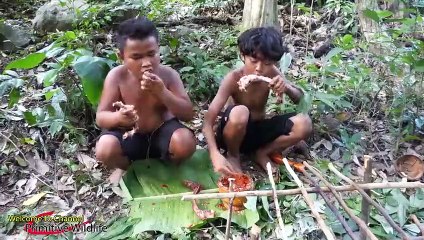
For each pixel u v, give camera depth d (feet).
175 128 9.05
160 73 8.93
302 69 13.25
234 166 9.60
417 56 10.71
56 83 12.07
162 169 9.38
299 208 8.69
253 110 9.76
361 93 11.84
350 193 9.07
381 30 13.04
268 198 9.00
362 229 6.30
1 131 10.75
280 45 8.87
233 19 17.15
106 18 15.30
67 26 15.79
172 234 8.13
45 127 10.76
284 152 10.44
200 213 8.38
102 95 9.06
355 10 15.47
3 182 9.61
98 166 9.98
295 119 9.50
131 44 8.18
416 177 9.59
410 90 11.01
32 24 16.30
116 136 9.05
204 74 12.26
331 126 11.05
